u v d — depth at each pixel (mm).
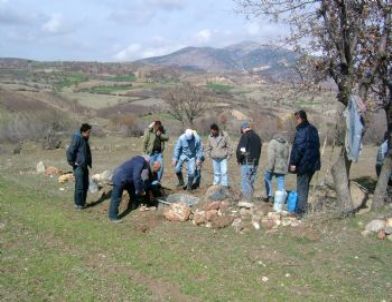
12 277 7387
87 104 63312
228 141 13500
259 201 12297
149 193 12047
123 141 37469
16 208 11148
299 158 10961
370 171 19359
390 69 11656
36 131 38656
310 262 8789
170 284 7570
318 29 11211
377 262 8781
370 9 10500
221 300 7102
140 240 9625
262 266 8547
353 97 10570
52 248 8766
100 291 7121
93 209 11812
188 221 10922
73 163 11609
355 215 11055
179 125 42250
